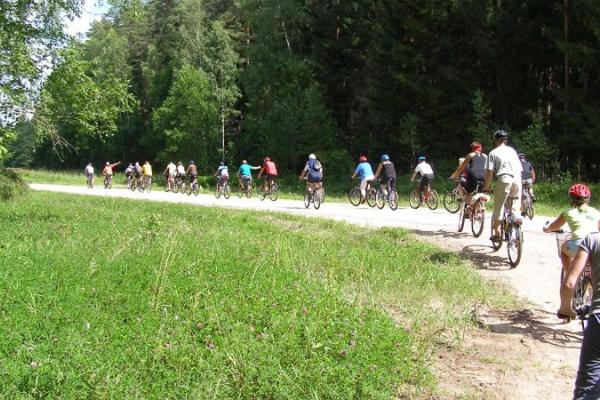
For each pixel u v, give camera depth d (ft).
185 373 15.67
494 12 99.71
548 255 33.99
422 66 109.50
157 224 39.34
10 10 49.70
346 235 42.55
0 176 80.74
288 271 28.04
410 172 109.50
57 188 131.13
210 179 139.33
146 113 225.76
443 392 16.17
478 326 22.16
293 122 130.11
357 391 15.08
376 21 115.65
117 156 230.48
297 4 144.56
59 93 52.90
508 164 31.68
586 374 12.49
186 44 172.45
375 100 114.73
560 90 88.28
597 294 12.96
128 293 22.62
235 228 44.80
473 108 100.89
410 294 26.13
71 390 13.85
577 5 85.92
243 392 15.03
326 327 19.16
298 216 53.57
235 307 21.20
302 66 139.33
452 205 57.16
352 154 128.57
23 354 15.85
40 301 21.20
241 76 153.89
